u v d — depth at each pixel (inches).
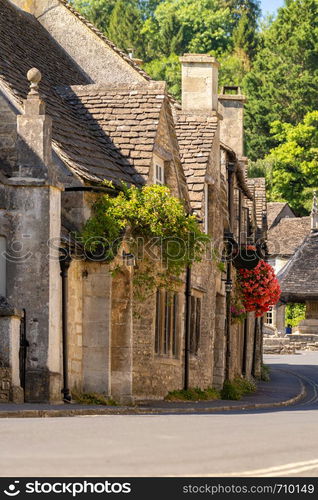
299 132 6481.3
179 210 1668.3
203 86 2162.9
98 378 1587.1
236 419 1284.4
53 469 724.7
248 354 2706.7
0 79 1583.4
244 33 7411.4
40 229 1451.8
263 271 2448.3
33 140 1464.1
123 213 1600.6
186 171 2011.6
